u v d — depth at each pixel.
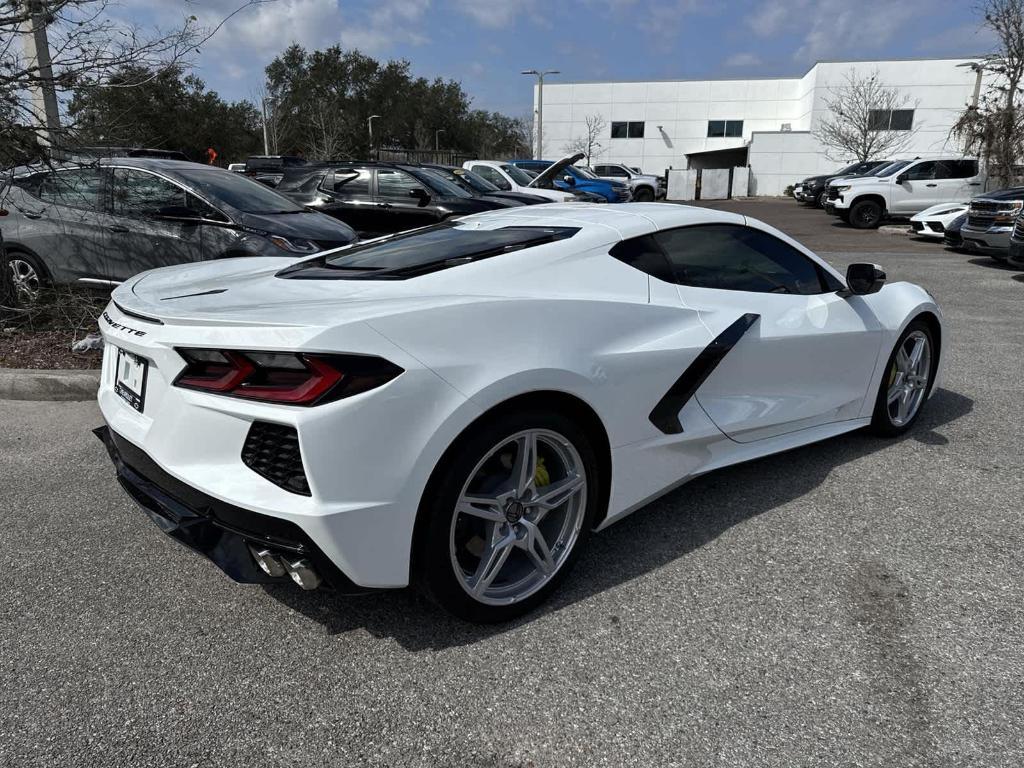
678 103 46.66
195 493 2.08
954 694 2.02
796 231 18.61
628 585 2.59
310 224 6.31
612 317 2.53
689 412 2.81
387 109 72.62
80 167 6.08
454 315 2.13
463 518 2.24
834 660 2.17
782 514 3.12
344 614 2.43
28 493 3.33
